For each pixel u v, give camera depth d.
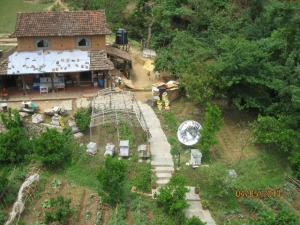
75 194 30.41
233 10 53.78
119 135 35.41
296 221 26.55
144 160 33.25
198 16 53.53
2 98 40.31
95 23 41.97
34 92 41.88
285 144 32.97
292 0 46.59
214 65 37.06
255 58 36.22
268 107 36.81
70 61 40.75
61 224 27.80
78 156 33.69
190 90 36.53
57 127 36.25
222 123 33.25
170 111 39.69
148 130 36.00
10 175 32.19
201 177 31.67
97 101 38.00
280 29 41.56
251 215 28.97
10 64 39.88
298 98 33.41
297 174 31.80
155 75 46.38
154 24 57.47
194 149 33.41
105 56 41.88
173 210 27.88
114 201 29.47
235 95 38.03
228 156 34.41
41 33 40.66
